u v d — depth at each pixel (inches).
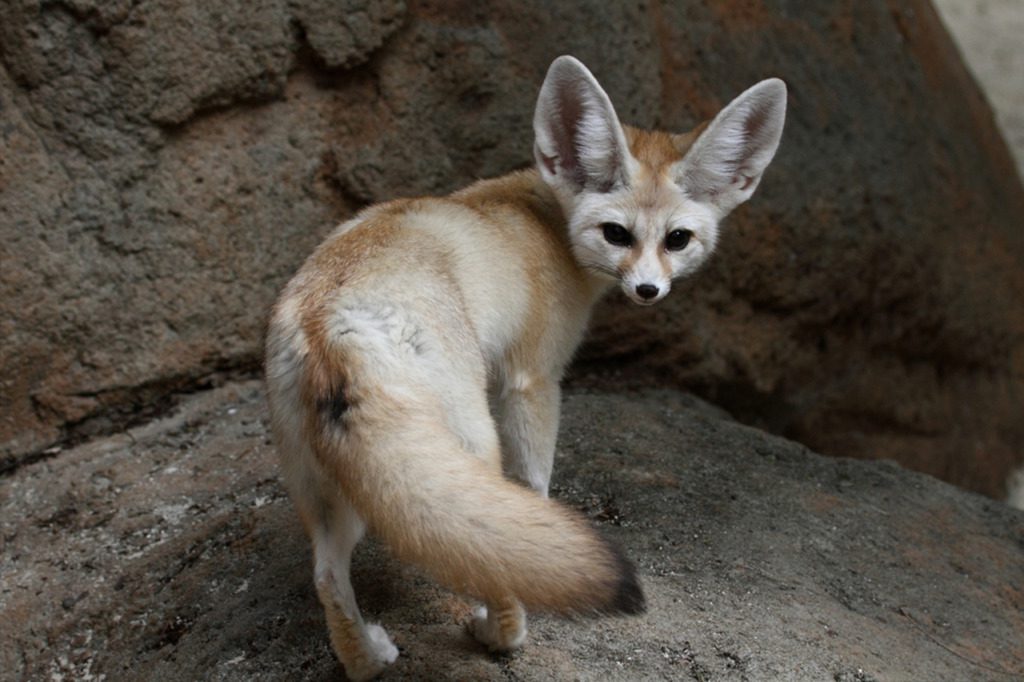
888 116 398.6
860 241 377.1
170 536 232.5
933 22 457.7
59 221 251.9
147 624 209.8
